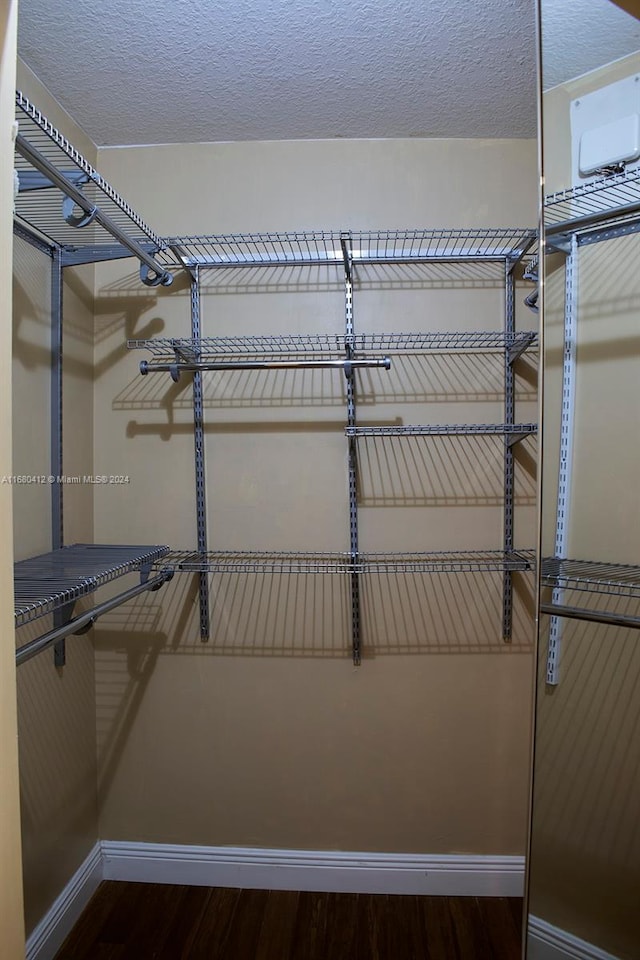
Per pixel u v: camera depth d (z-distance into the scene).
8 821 0.63
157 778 1.85
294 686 1.83
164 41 1.37
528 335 1.63
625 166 1.17
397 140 1.79
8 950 0.63
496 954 1.56
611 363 1.16
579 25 1.16
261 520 1.83
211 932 1.64
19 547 1.47
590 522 1.17
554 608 1.20
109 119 1.68
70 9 1.27
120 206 1.30
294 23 1.32
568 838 1.18
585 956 1.17
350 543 1.81
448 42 1.38
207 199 1.80
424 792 1.82
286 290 1.81
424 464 1.80
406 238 1.77
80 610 1.77
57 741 1.63
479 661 1.81
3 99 0.62
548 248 1.18
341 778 1.83
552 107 1.17
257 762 1.84
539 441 1.19
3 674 0.63
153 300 1.83
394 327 1.80
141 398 1.84
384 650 1.82
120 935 1.63
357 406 1.80
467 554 1.80
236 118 1.68
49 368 1.59
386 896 1.79
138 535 1.84
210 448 1.83
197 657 1.84
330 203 1.79
